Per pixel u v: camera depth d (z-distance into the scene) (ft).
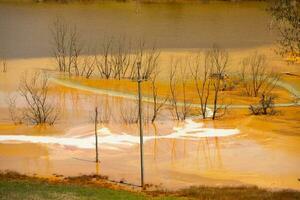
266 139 178.19
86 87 237.25
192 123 193.57
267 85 237.45
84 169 152.46
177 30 358.23
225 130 186.70
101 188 131.75
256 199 125.80
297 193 132.57
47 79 246.47
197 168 154.81
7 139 175.42
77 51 292.20
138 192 131.44
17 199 114.32
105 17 398.01
